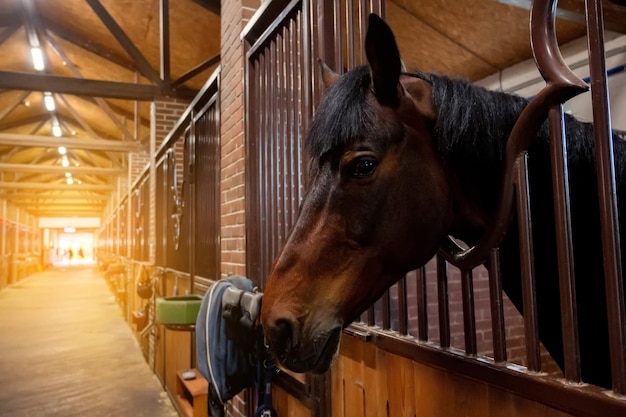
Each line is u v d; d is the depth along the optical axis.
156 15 6.03
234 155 2.44
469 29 3.78
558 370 3.29
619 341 0.68
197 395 2.41
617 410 0.66
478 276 3.34
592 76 0.74
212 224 2.96
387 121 0.86
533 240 0.95
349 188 0.86
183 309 2.15
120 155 14.23
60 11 7.10
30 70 9.60
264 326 0.90
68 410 3.63
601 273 0.91
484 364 0.93
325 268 0.88
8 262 15.76
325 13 1.59
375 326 1.39
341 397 1.53
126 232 9.78
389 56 0.83
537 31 0.84
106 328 7.09
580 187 0.91
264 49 2.16
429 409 1.13
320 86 1.59
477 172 0.91
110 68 8.45
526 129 0.84
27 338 6.36
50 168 12.53
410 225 0.86
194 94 6.22
